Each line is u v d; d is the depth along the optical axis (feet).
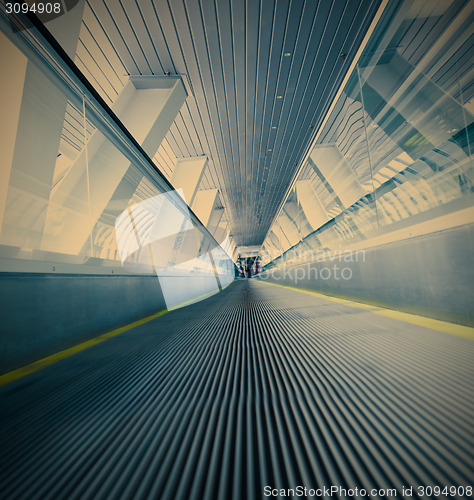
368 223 20.94
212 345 8.53
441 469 2.56
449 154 13.55
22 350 8.14
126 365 7.15
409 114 25.54
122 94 24.77
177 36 21.11
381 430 3.27
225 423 3.76
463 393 4.03
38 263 9.34
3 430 4.18
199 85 26.89
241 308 18.42
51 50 11.03
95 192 17.89
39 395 5.58
